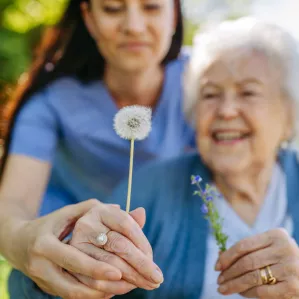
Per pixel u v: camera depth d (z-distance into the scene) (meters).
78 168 1.20
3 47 2.25
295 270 0.76
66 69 1.18
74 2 1.16
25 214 0.99
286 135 0.95
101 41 1.09
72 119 1.16
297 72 0.91
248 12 2.76
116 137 1.16
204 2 2.75
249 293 0.79
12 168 1.10
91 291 0.73
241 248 0.78
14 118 1.14
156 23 1.07
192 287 0.90
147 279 0.71
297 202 0.97
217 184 0.95
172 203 0.94
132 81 1.14
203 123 0.92
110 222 0.72
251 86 0.89
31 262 0.76
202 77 0.93
